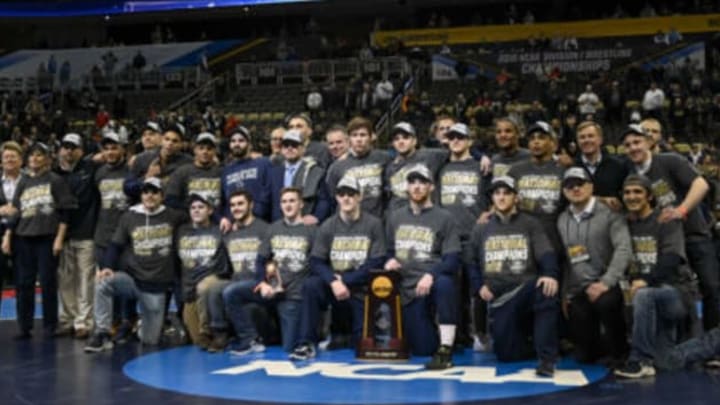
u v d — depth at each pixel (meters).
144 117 24.59
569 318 7.00
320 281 7.39
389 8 30.83
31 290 8.66
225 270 8.00
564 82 23.19
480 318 7.64
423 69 24.88
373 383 6.23
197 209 7.97
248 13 31.52
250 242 7.83
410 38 27.91
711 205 8.20
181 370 6.83
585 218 6.86
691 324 7.05
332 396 5.80
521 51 25.44
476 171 7.69
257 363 7.11
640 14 26.67
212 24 32.69
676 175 6.89
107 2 29.34
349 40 31.28
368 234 7.48
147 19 32.22
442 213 7.32
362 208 7.88
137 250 8.06
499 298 7.04
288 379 6.41
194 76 27.36
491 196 7.26
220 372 6.72
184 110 24.86
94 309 8.06
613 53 25.00
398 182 7.79
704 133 19.53
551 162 7.32
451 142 7.71
